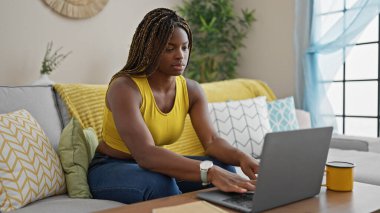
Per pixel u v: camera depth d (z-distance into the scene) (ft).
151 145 3.73
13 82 7.97
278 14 9.90
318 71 8.96
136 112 3.94
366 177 5.20
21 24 8.00
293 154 2.93
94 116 5.74
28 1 8.07
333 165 3.49
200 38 10.43
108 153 4.52
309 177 3.16
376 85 8.61
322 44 8.73
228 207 2.90
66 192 4.45
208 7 10.91
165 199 3.11
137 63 4.31
